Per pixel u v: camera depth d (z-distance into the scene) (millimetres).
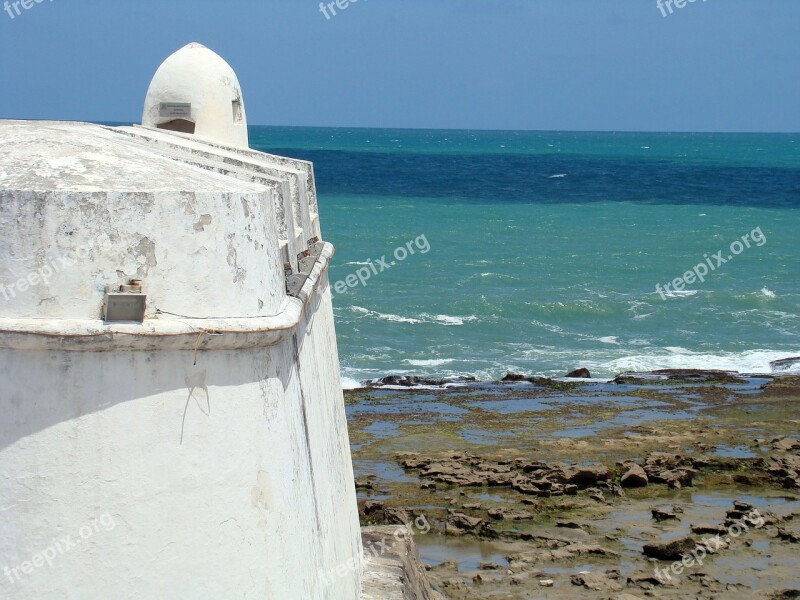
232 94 16281
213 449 6281
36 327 5883
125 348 6051
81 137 6922
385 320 38375
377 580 11484
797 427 25531
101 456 6031
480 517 19219
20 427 5977
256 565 6406
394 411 26969
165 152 9406
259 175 8750
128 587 6059
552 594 15984
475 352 34906
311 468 7828
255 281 6520
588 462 22484
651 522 19141
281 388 6836
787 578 16562
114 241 6062
